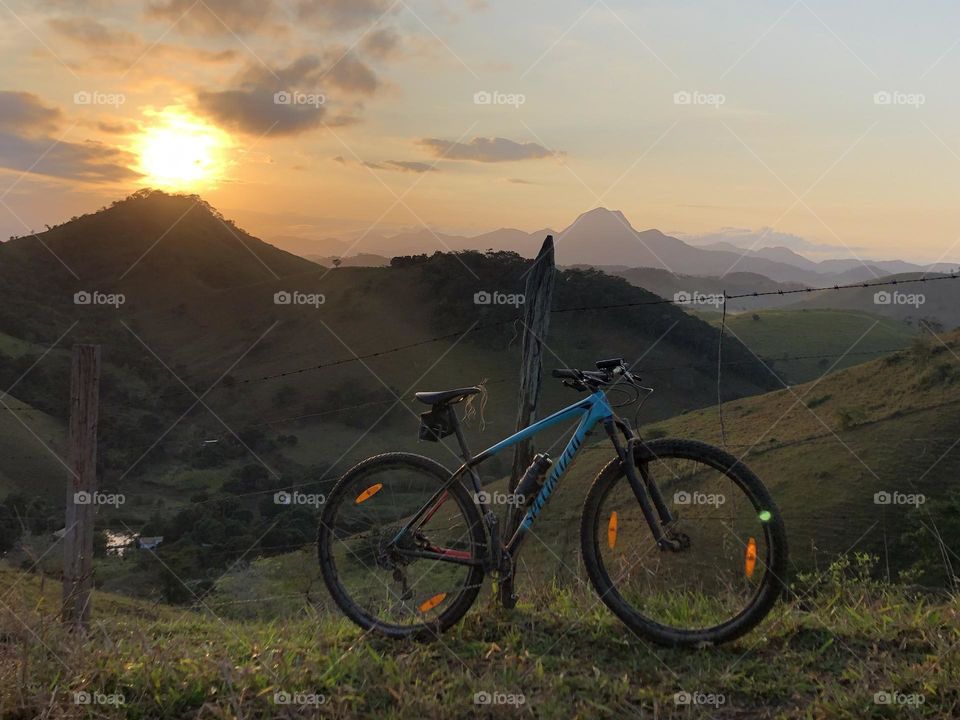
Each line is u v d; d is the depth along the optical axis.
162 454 79.00
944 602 3.61
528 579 4.08
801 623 3.39
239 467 76.75
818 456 39.66
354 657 3.17
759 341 135.75
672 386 93.19
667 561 3.43
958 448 38.94
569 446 3.51
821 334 142.12
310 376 112.38
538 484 3.54
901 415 44.88
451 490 3.54
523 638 3.42
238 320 157.12
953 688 2.72
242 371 121.25
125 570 21.30
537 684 2.96
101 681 2.92
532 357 4.22
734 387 99.12
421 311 124.38
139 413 99.31
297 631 3.70
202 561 21.33
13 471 70.19
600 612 3.63
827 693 2.82
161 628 3.88
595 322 105.19
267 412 101.69
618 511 3.43
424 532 3.54
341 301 136.38
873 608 3.61
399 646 3.40
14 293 166.88
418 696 2.85
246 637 3.60
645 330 105.75
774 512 3.18
